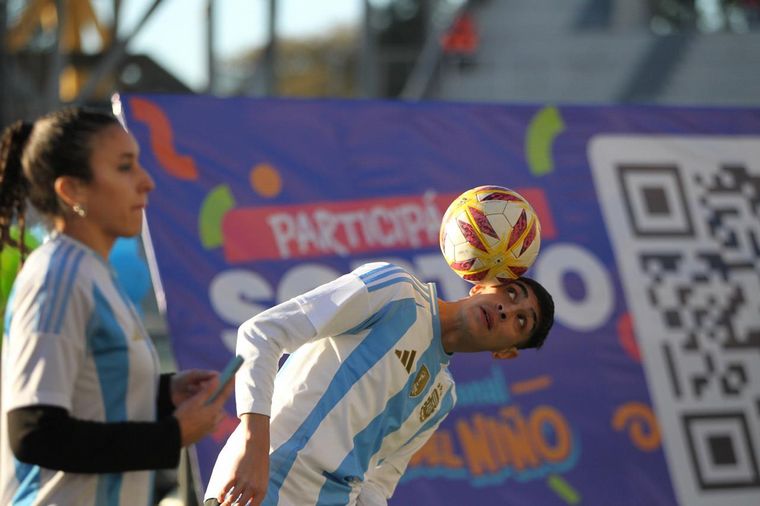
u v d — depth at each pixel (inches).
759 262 624.4
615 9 1684.3
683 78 1531.7
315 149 577.9
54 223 275.6
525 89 1509.6
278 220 560.1
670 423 579.2
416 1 2384.4
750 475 578.9
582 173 615.8
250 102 573.6
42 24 1273.4
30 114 1138.0
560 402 568.1
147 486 275.0
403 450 306.0
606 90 1518.2
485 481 543.5
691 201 626.8
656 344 592.7
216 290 540.7
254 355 256.1
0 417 273.6
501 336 287.1
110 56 975.6
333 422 272.8
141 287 546.6
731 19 2022.6
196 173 553.9
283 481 268.7
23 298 257.8
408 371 280.5
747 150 645.3
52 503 257.9
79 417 261.6
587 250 601.3
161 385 297.7
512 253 290.0
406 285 277.0
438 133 599.5
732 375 597.6
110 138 273.7
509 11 1643.7
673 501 565.3
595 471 560.7
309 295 265.6
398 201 581.6
